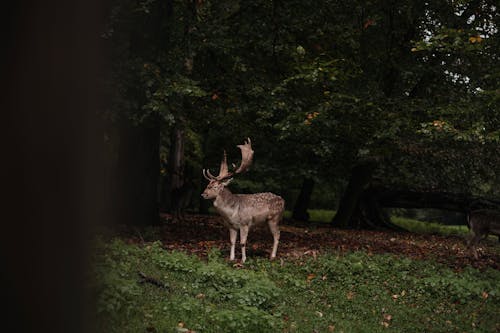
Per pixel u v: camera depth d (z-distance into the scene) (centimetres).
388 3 1576
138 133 1492
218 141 2383
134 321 585
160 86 1166
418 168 2089
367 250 1433
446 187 2231
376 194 2447
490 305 986
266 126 1642
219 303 778
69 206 118
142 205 1491
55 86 114
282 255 1198
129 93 1175
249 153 1102
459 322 879
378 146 1564
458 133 1170
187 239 1354
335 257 1161
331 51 1553
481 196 2344
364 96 1400
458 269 1237
